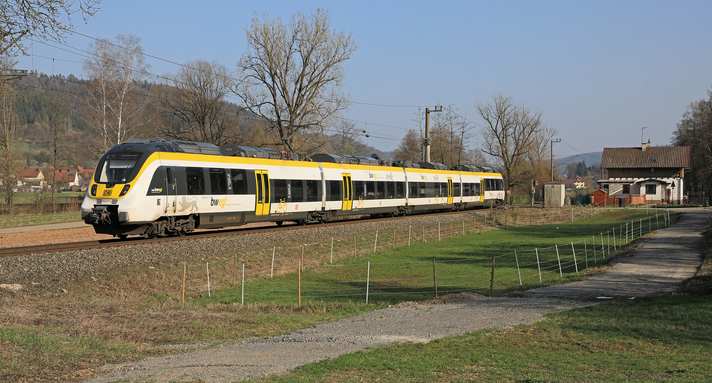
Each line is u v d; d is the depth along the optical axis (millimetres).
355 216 47188
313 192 34281
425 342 11742
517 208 58719
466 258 29219
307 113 52875
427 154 59219
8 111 53781
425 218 43188
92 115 51938
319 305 16844
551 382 8617
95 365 9852
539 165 92250
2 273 16438
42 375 8992
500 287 20781
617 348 11031
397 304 16953
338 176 36906
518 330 12773
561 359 10203
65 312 14031
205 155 26484
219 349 11359
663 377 8789
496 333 12523
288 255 25766
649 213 53438
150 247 21391
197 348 11531
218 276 20781
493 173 62156
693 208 59156
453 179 52469
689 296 16031
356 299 18484
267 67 51562
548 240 36969
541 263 27578
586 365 9719
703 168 82812
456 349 11070
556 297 17469
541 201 80062
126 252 20281
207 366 9789
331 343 11781
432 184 48688
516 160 84125
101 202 22703
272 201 30688
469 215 50094
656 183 72188
